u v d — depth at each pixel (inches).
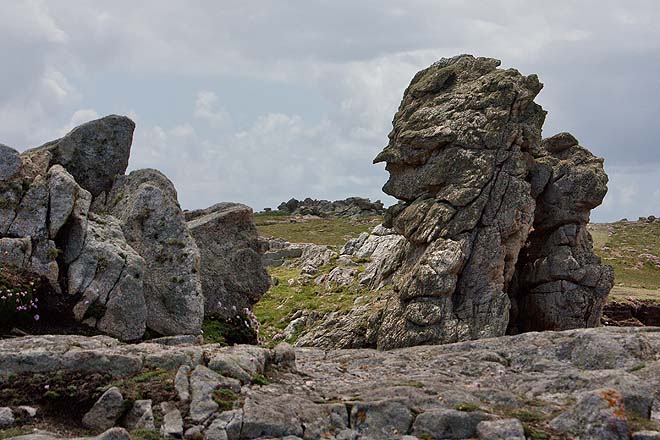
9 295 762.8
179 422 560.7
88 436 555.8
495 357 745.6
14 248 804.0
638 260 3213.6
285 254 2775.6
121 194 961.5
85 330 799.7
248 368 649.6
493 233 1705.2
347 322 1726.1
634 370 677.3
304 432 567.8
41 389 594.2
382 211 4886.8
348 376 719.1
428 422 576.7
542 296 1808.6
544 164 1843.0
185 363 630.5
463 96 1839.3
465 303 1658.5
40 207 839.1
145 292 864.9
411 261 1797.5
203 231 1013.2
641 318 2105.1
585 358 716.0
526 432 561.0
